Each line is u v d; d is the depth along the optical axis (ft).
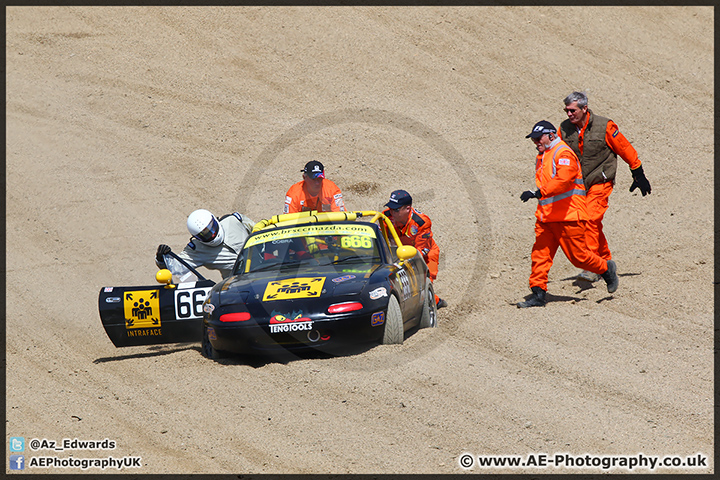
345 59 168.66
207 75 165.99
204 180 132.57
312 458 48.80
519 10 184.65
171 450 50.90
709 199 116.88
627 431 51.24
